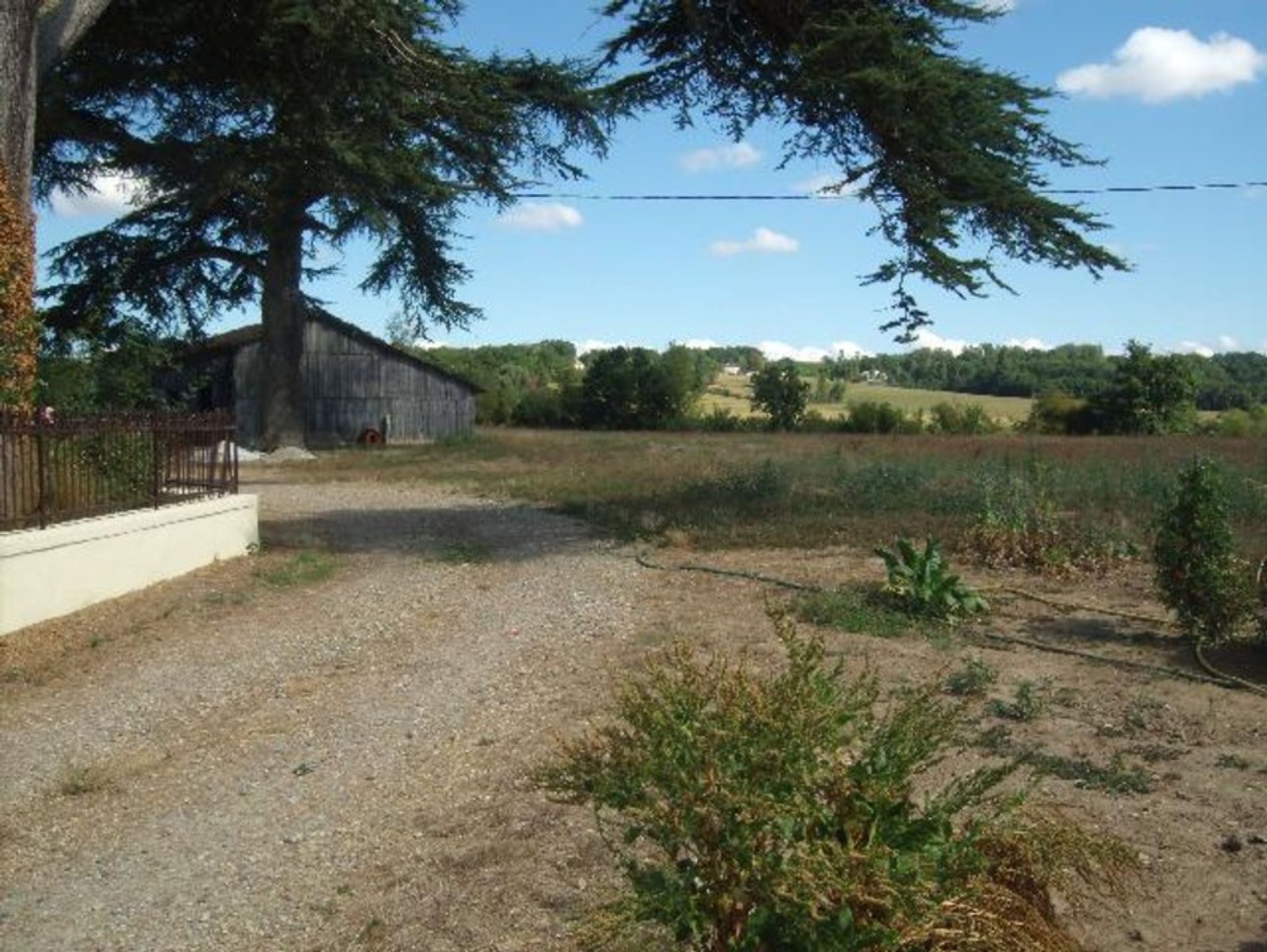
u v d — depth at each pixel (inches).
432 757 273.9
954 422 2402.8
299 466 1387.8
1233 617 352.5
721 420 2564.0
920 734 122.7
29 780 267.0
